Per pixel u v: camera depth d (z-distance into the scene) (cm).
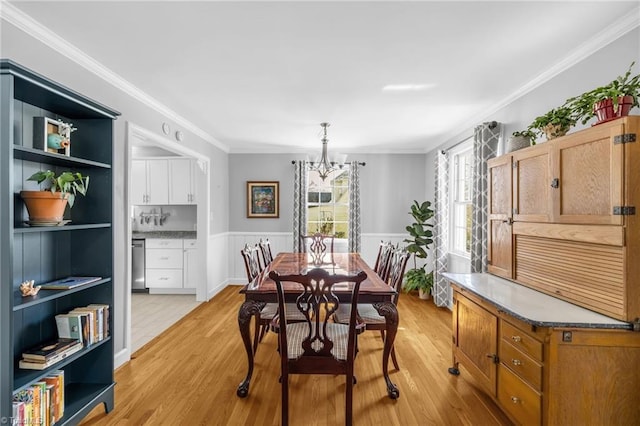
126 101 280
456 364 258
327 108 340
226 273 559
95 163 204
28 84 160
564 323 152
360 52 221
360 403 220
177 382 248
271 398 227
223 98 312
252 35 201
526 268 225
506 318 188
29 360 172
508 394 187
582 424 154
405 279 546
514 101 297
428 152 545
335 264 336
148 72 254
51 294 177
